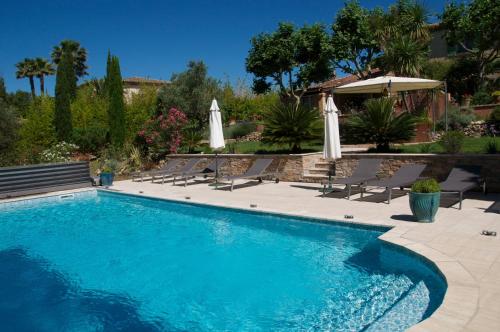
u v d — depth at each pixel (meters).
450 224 7.74
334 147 11.96
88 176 16.66
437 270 5.58
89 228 10.55
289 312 5.28
